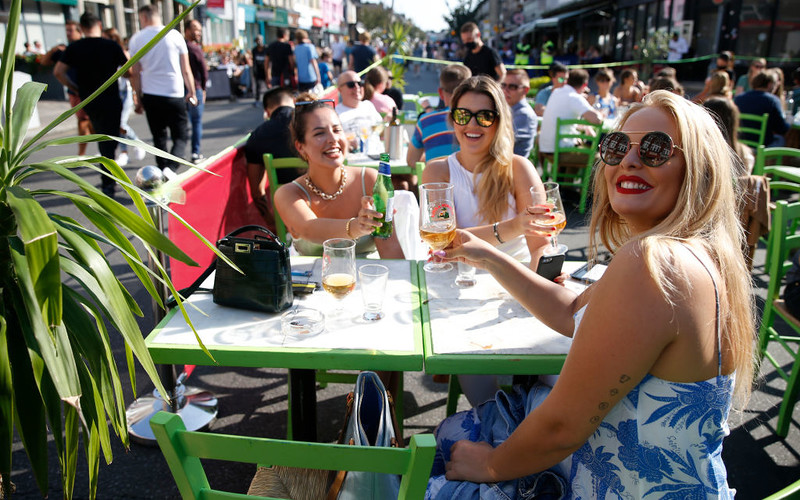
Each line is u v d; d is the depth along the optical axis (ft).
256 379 10.43
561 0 111.55
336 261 6.30
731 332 4.14
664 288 3.82
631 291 3.89
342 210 9.41
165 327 6.08
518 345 5.71
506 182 9.23
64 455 4.58
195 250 9.95
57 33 57.57
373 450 3.56
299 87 40.45
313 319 6.03
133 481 7.84
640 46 59.93
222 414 9.39
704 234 4.24
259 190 14.44
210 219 10.90
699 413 4.09
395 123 15.75
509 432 5.49
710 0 60.23
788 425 8.66
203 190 10.46
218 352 5.57
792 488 3.04
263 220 15.01
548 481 4.97
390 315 6.39
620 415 4.24
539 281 6.22
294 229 9.00
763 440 8.70
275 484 5.13
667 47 57.93
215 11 95.14
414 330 6.03
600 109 26.27
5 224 4.35
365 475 4.56
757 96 21.34
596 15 92.43
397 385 8.30
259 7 119.03
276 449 3.64
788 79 56.49
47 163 4.46
